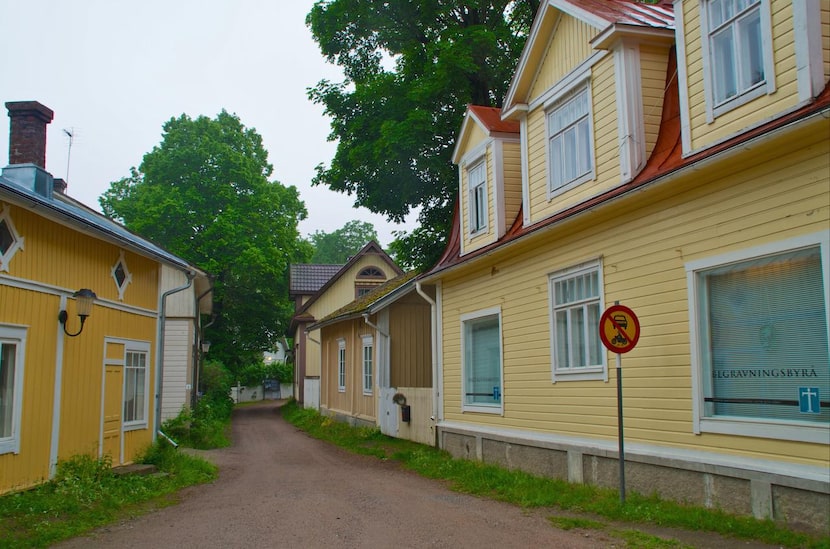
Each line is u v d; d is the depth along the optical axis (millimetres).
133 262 13781
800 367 7207
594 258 10328
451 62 17562
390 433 20016
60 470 10711
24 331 9914
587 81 10836
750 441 7594
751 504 7504
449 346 15633
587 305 10625
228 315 41219
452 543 7492
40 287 10352
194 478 13078
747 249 7691
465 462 13648
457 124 18312
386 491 11539
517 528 8180
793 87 7277
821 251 6871
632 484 9352
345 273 38156
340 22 20344
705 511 7840
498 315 13422
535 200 12305
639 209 9414
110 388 12703
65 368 11039
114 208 39469
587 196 10695
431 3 19203
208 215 37406
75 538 8227
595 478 10211
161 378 15109
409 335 20703
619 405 8727
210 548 7594
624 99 9875
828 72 7133
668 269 8859
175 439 19781
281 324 43219
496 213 13508
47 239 10578
